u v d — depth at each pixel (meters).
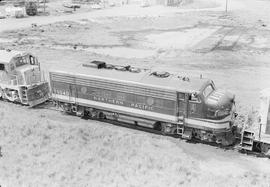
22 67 29.59
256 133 20.75
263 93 20.59
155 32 68.44
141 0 110.44
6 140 23.00
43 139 23.11
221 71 40.09
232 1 118.56
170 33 67.06
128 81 23.73
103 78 24.59
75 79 25.83
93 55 47.72
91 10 103.50
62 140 22.91
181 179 18.39
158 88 22.70
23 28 71.31
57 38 61.44
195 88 21.95
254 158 20.89
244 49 52.47
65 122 26.17
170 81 23.30
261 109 20.48
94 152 21.47
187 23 78.00
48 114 27.75
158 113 23.34
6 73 28.91
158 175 18.89
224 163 20.36
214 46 55.12
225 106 21.58
